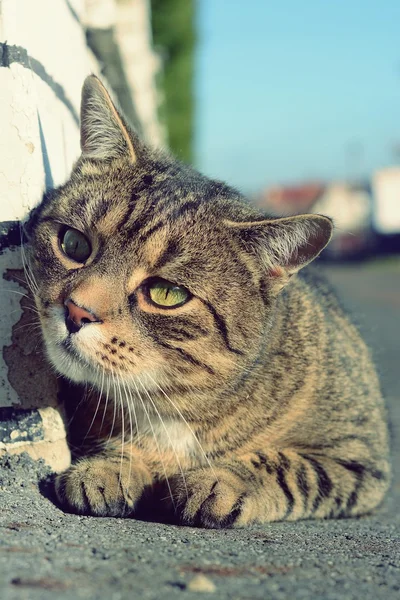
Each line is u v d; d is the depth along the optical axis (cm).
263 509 40
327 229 41
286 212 49
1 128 38
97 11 67
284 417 43
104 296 38
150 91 138
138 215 40
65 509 37
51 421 39
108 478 38
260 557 31
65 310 38
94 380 39
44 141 41
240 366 41
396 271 427
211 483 39
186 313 40
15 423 39
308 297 49
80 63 54
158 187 42
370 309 232
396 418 85
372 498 46
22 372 39
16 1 38
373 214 509
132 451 42
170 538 33
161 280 39
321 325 48
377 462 47
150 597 25
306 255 42
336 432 45
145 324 39
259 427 43
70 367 39
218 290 40
